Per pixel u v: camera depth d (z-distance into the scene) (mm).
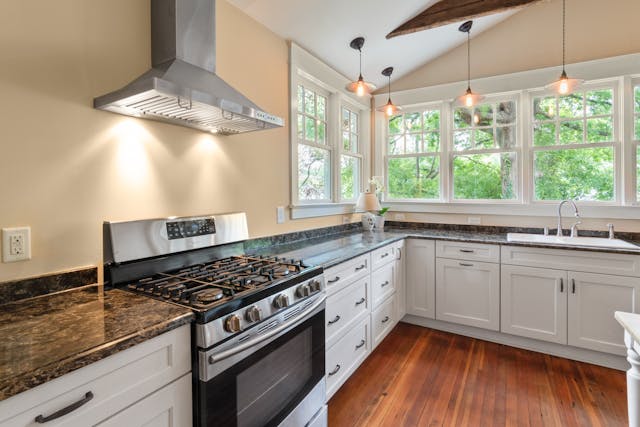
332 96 3062
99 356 760
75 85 1253
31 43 1134
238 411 1108
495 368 2256
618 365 2244
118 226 1312
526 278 2482
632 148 2637
